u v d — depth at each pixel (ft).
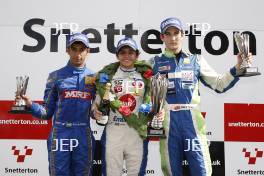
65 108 21.44
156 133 20.74
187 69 21.80
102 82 20.93
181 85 21.53
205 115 25.54
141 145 20.89
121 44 20.81
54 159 21.24
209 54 25.75
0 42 25.23
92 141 21.80
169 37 21.88
